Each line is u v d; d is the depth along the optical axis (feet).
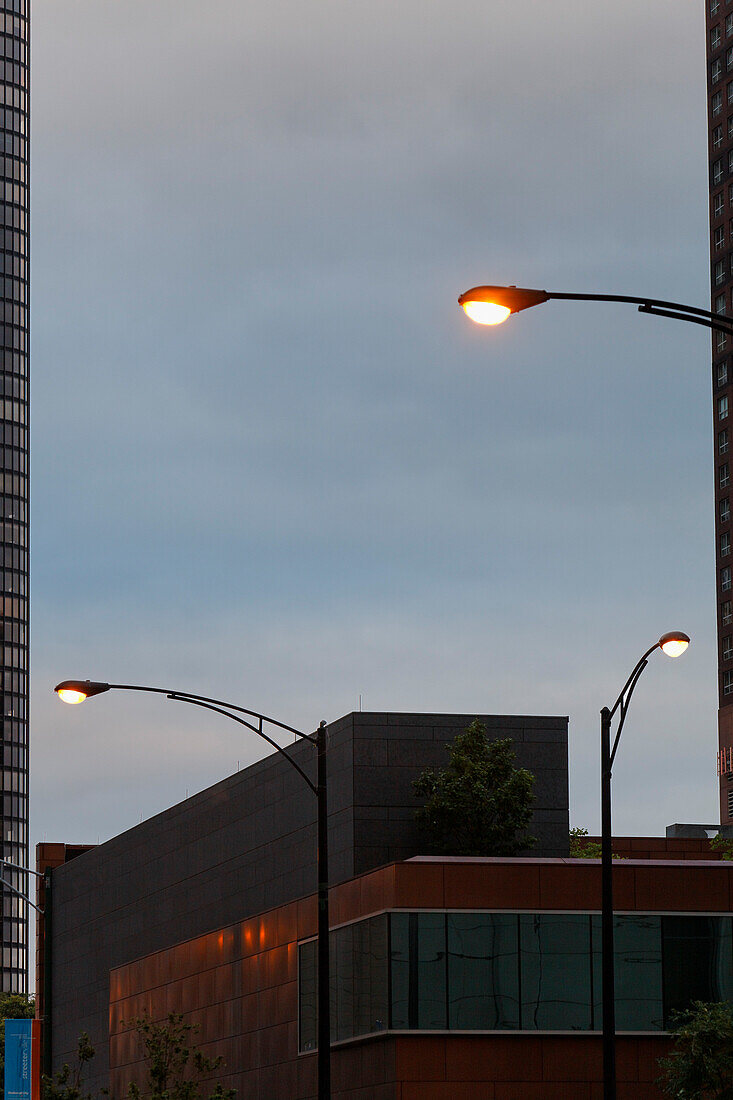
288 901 244.22
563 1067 186.60
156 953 281.13
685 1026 170.40
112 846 334.44
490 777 221.46
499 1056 186.09
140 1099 219.41
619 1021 188.44
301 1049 214.69
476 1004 186.91
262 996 231.50
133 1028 288.30
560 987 188.14
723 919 191.93
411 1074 184.34
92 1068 335.67
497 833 220.02
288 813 246.68
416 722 226.79
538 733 230.89
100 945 337.31
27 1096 211.61
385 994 187.32
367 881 196.75
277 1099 222.89
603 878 139.85
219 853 275.39
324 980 130.41
